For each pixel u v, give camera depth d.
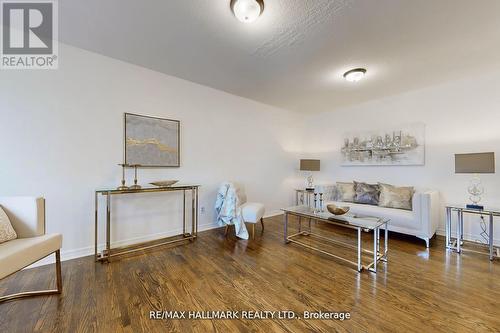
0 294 1.76
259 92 3.84
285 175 5.00
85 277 2.05
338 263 2.39
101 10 1.86
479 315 1.55
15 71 2.20
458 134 3.24
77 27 2.11
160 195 3.15
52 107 2.37
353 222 2.42
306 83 3.40
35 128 2.28
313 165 4.67
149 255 2.58
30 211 1.82
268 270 2.22
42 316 1.52
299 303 1.69
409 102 3.74
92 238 2.60
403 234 3.44
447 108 3.34
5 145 2.14
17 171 2.20
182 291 1.84
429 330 1.41
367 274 2.14
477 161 2.62
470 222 3.12
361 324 1.47
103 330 1.40
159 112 3.11
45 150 2.33
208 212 3.68
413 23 1.97
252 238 3.23
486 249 2.79
